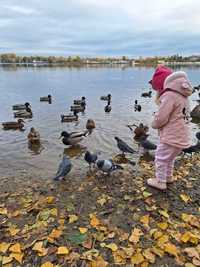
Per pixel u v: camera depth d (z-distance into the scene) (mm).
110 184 1584
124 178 1668
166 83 1296
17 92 7449
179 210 1274
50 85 9320
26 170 2047
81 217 1230
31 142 2834
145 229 1132
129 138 2990
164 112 1273
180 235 1083
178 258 965
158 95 1398
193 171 1762
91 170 1896
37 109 4934
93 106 5219
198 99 6348
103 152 2498
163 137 1351
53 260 966
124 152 2432
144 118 4090
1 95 6844
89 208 1308
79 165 2086
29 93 7238
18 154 2484
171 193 1429
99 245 1039
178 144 1318
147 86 9023
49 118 4148
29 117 4246
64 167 1712
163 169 1413
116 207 1308
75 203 1360
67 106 5246
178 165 1878
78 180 1705
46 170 2039
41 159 2336
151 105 5277
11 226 1170
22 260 972
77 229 1141
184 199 1362
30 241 1066
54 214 1252
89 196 1436
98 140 2918
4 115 4461
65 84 9695
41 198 1431
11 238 1089
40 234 1107
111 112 4594
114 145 2721
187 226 1145
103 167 1667
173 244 1039
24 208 1325
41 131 3367
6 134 3242
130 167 1958
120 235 1097
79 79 12023
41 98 5863
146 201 1341
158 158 1410
